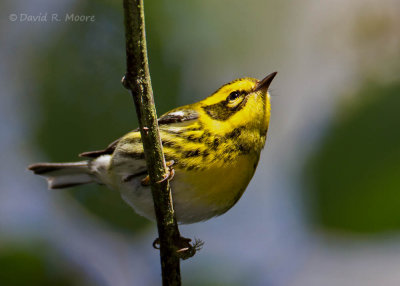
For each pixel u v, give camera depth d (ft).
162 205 7.49
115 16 7.61
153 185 7.48
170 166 7.61
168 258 7.50
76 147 7.61
